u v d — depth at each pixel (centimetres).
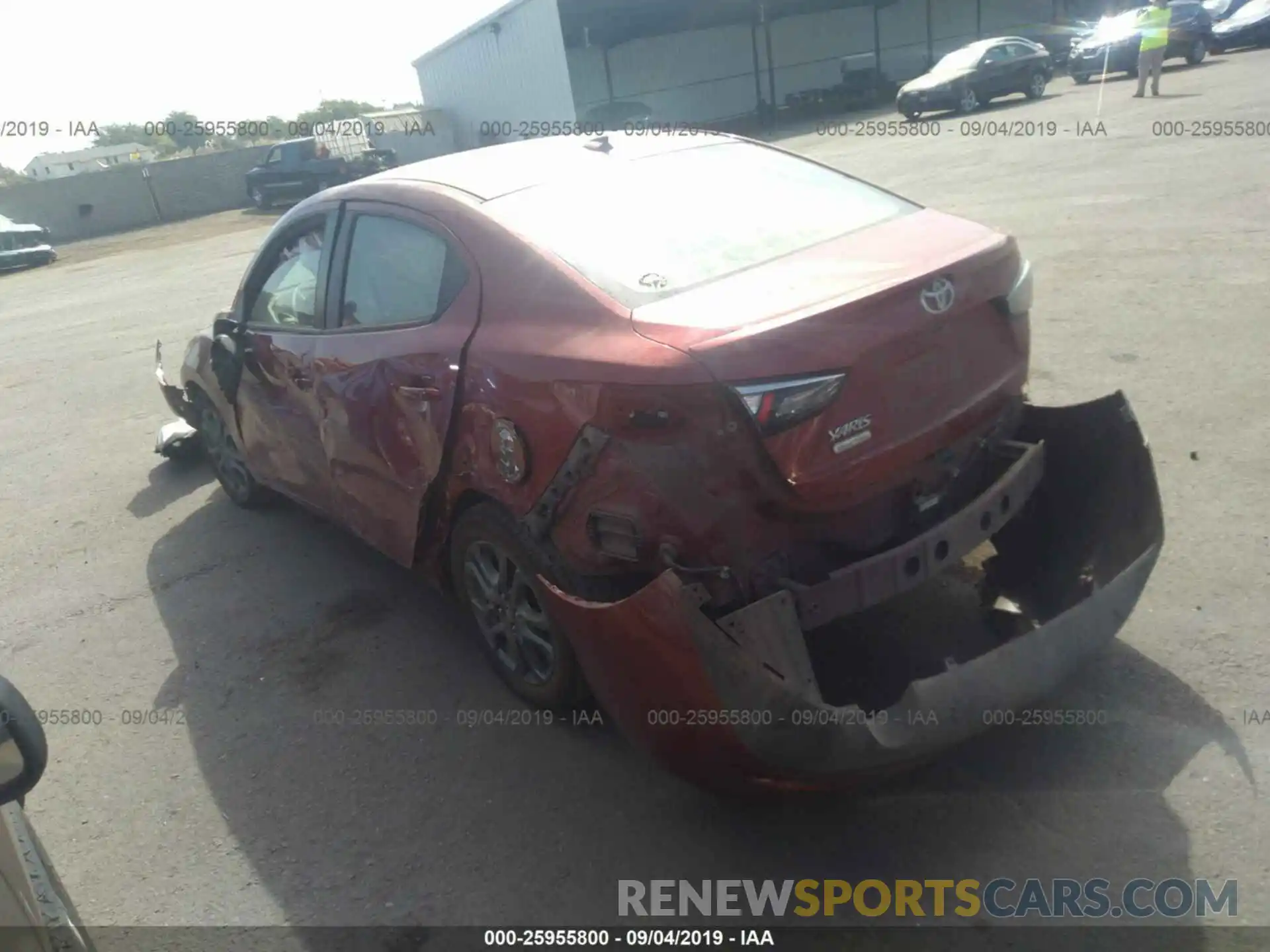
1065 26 3841
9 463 731
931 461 291
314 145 2792
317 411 407
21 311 1561
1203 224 851
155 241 2552
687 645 246
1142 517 320
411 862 299
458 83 2994
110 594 500
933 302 283
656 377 258
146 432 758
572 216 333
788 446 259
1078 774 292
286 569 498
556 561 305
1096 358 593
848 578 270
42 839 332
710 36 3612
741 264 309
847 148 1905
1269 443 459
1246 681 316
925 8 3900
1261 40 2567
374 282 379
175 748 370
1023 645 273
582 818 306
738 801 302
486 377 308
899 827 285
